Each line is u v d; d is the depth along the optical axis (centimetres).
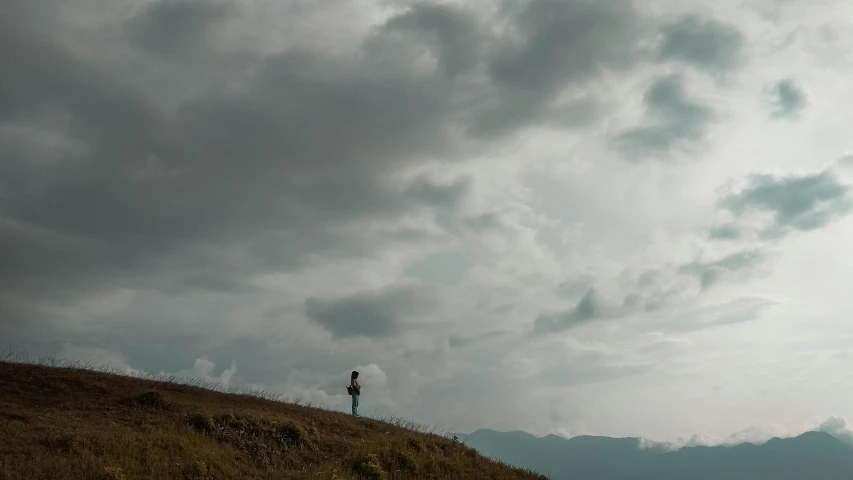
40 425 1802
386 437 2562
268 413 2541
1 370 2402
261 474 1842
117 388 2489
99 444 1691
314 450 2188
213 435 2061
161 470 1617
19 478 1359
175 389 2734
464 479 2283
